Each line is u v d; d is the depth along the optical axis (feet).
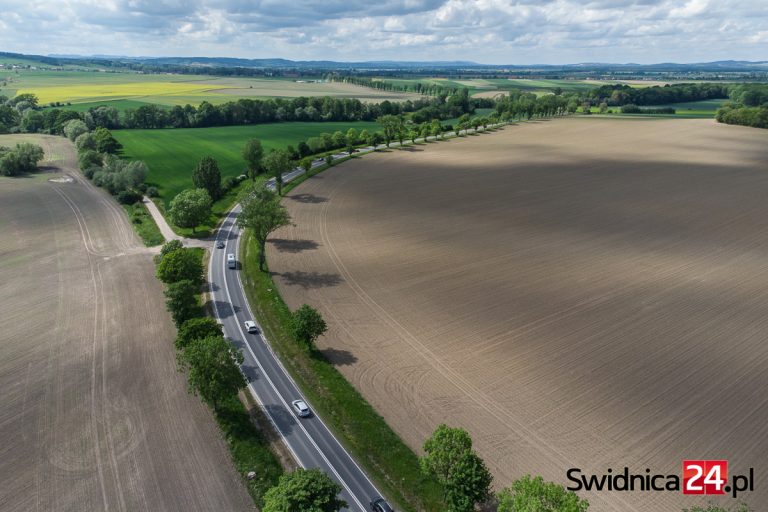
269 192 333.01
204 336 191.31
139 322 224.12
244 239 334.85
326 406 175.01
